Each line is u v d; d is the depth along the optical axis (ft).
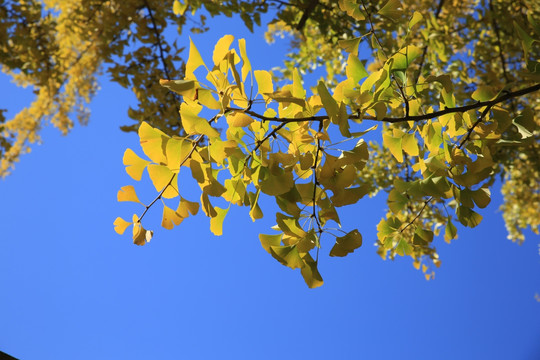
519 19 10.34
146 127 3.22
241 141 3.50
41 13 11.30
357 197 3.53
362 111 3.67
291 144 3.62
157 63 10.53
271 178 3.47
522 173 13.52
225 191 3.38
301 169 3.55
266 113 3.61
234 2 10.18
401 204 4.08
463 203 3.91
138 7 10.71
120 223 3.45
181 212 3.38
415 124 4.25
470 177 3.84
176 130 10.44
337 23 10.80
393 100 3.96
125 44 11.20
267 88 3.44
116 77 10.32
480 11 11.21
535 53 9.24
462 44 11.54
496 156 11.25
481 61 11.50
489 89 3.92
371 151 13.73
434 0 11.36
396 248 4.45
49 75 11.71
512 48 10.82
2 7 10.66
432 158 3.87
